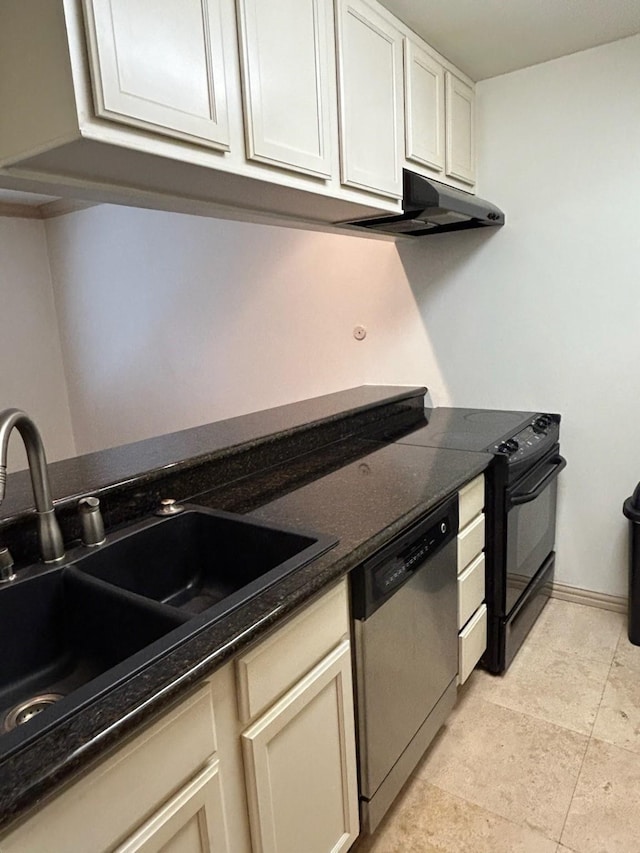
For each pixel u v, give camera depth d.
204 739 0.89
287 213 1.83
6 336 4.27
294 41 1.39
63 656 1.16
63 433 4.64
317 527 1.33
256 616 0.95
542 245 2.42
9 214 4.20
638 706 1.92
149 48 1.06
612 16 1.93
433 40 2.00
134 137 1.06
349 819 1.31
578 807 1.55
